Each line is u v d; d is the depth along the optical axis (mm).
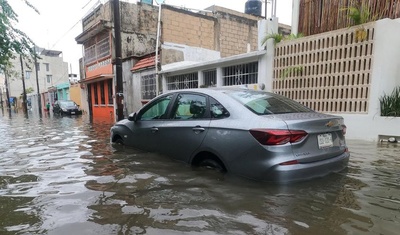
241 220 2406
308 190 2898
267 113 3244
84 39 19391
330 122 3199
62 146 6445
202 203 2756
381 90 5789
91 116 19109
